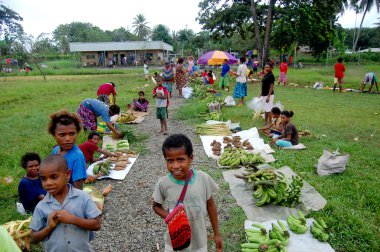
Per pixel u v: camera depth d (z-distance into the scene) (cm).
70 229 253
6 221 430
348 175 574
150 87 1936
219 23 2955
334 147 730
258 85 2034
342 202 471
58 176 243
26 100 1530
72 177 335
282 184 468
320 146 739
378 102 1355
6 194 511
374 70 3091
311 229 389
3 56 3378
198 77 2284
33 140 800
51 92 1773
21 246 364
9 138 831
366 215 438
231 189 523
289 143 727
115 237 407
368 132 867
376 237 388
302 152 701
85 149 625
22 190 416
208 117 1011
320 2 2806
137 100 1219
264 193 465
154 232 418
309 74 2634
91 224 255
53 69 3884
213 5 2992
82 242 259
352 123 962
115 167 617
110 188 523
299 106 1255
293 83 2147
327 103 1329
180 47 7381
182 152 243
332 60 4728
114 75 3183
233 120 1008
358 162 638
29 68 3591
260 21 3050
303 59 4888
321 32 2936
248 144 732
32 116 1094
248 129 890
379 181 543
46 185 242
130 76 2933
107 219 448
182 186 256
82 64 4894
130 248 387
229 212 457
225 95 1551
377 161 637
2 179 545
